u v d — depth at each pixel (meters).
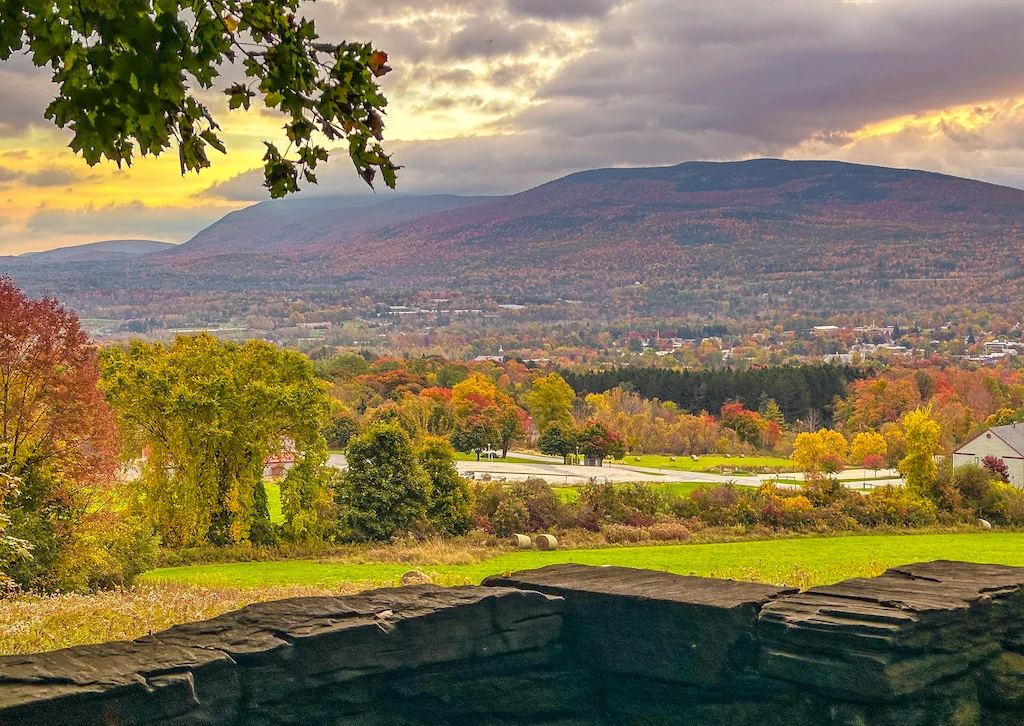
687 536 50.72
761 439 140.88
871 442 114.62
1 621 11.01
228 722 4.69
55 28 3.78
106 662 4.52
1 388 28.14
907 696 5.23
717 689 5.58
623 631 5.87
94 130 3.97
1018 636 6.07
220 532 50.41
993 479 63.22
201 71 3.98
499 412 125.94
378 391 145.75
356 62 4.18
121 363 49.31
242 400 49.84
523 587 6.27
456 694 5.56
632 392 165.38
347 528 50.25
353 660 5.15
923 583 6.20
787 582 25.83
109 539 27.06
